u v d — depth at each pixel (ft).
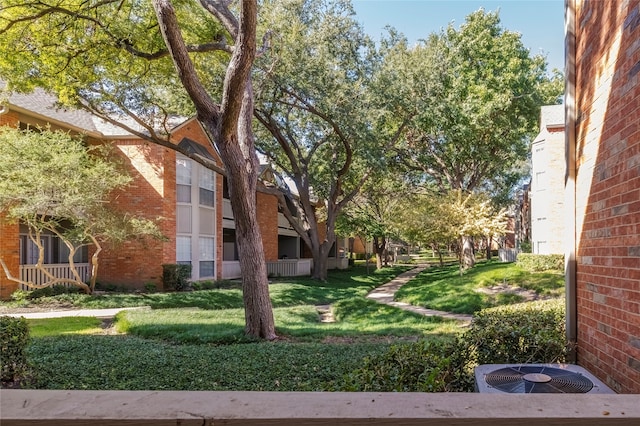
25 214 39.81
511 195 129.18
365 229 95.96
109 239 48.73
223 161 27.40
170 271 53.26
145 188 54.29
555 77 97.50
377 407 4.03
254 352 22.80
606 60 11.37
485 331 13.39
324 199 81.82
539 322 15.03
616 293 10.50
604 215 11.31
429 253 218.18
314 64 52.26
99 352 22.40
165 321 33.50
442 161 89.86
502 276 56.08
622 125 10.23
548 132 69.97
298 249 104.47
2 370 14.88
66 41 34.58
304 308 44.88
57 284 48.70
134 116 43.91
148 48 34.24
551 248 69.31
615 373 10.52
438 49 67.87
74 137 50.49
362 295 61.57
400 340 27.94
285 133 69.77
